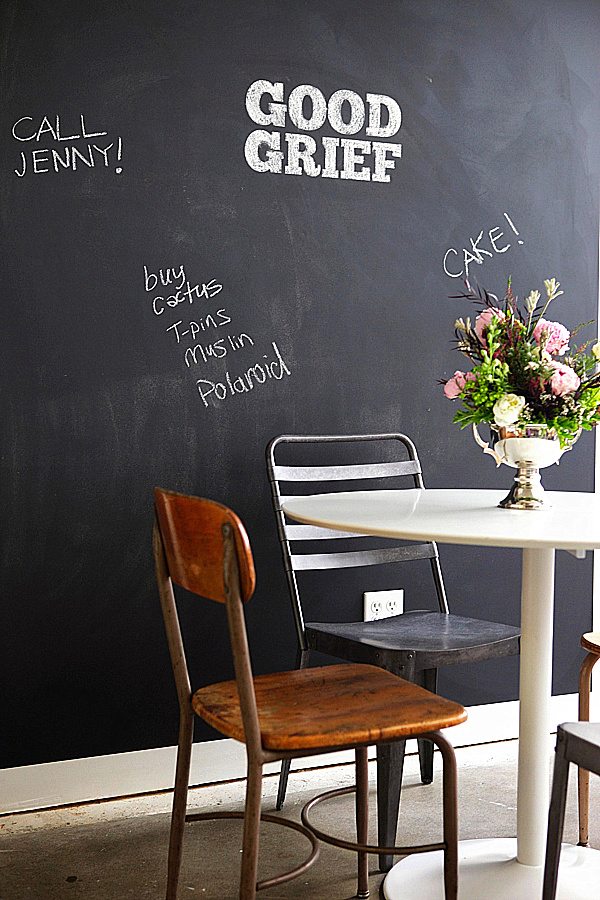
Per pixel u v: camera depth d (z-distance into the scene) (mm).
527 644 2041
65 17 2414
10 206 2377
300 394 2729
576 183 3092
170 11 2527
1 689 2408
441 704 1648
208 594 1523
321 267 2740
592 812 2449
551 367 1969
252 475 2676
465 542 1585
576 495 2312
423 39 2852
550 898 1576
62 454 2453
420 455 2902
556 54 3041
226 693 1720
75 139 2436
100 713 2510
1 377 2383
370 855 2229
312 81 2707
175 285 2562
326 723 1539
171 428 2574
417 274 2873
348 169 2764
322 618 2777
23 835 2305
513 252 3010
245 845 1478
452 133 2902
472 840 2221
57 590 2457
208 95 2580
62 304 2439
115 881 2074
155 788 2562
